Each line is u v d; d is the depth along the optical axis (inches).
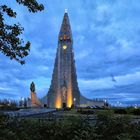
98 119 412.5
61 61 7352.4
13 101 4160.9
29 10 401.7
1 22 374.9
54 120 410.3
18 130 371.6
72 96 7140.8
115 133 398.0
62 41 7455.7
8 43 386.6
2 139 338.0
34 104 5103.3
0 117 391.5
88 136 378.9
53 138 380.5
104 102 6939.0
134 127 412.8
